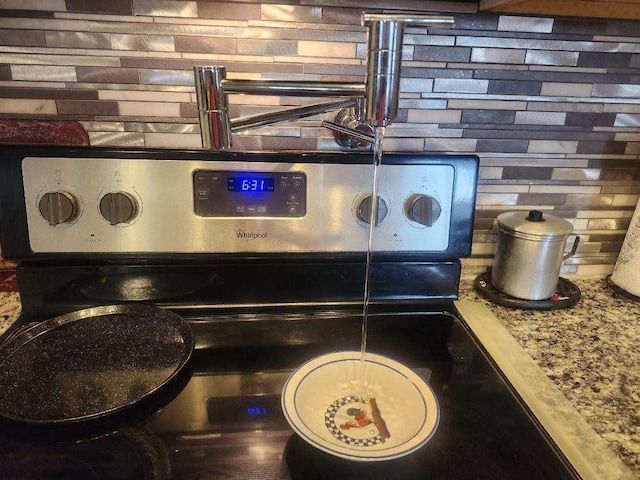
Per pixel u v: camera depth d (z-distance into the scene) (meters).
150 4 0.72
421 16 0.53
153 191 0.73
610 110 0.87
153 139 0.79
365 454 0.48
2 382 0.60
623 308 0.85
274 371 0.67
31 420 0.52
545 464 0.50
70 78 0.75
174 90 0.77
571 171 0.91
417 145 0.85
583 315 0.83
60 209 0.71
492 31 0.80
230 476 0.49
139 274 0.78
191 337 0.69
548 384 0.64
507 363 0.68
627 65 0.85
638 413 0.58
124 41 0.74
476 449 0.53
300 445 0.54
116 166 0.72
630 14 0.75
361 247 0.79
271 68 0.77
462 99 0.83
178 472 0.49
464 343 0.74
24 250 0.74
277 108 0.80
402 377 0.63
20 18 0.71
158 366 0.64
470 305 0.85
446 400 0.61
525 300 0.84
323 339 0.75
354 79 0.79
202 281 0.79
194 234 0.76
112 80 0.76
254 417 0.58
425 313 0.82
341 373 0.64
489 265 0.96
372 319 0.81
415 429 0.54
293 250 0.78
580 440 0.54
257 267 0.80
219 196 0.75
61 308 0.78
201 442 0.53
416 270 0.82
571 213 0.94
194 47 0.75
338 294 0.83
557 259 0.82
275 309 0.82
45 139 0.78
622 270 0.91
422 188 0.78
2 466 0.50
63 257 0.75
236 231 0.76
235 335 0.76
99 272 0.77
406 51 0.79
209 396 0.62
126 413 0.57
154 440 0.54
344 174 0.76
